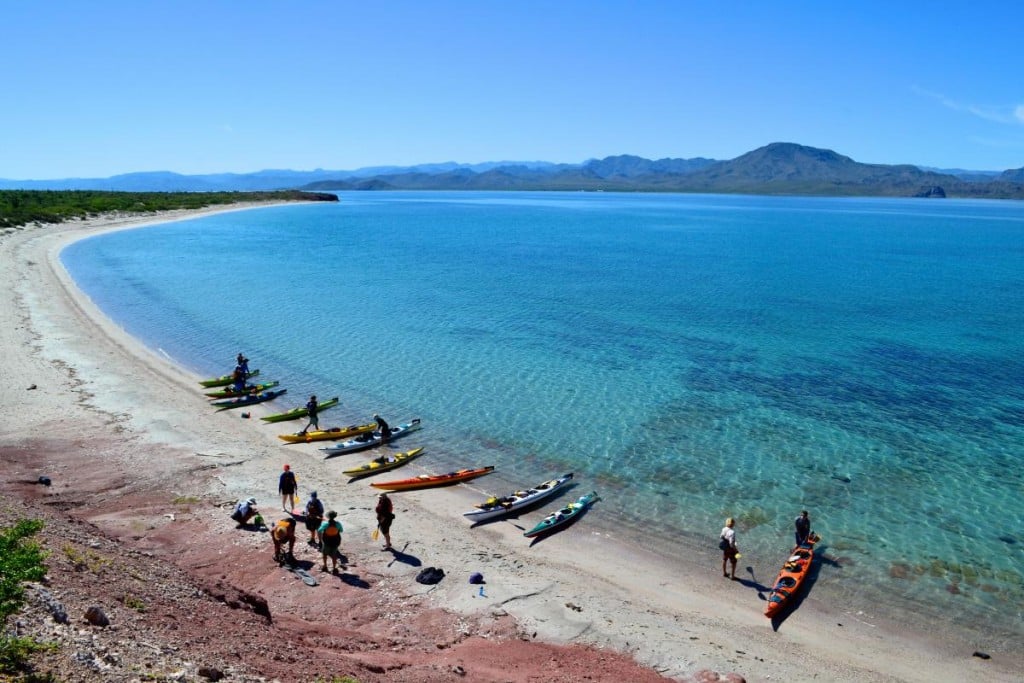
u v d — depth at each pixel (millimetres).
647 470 32031
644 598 22359
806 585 23281
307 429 35219
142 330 55656
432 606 20594
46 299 62625
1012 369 48656
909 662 19641
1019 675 19250
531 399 41500
